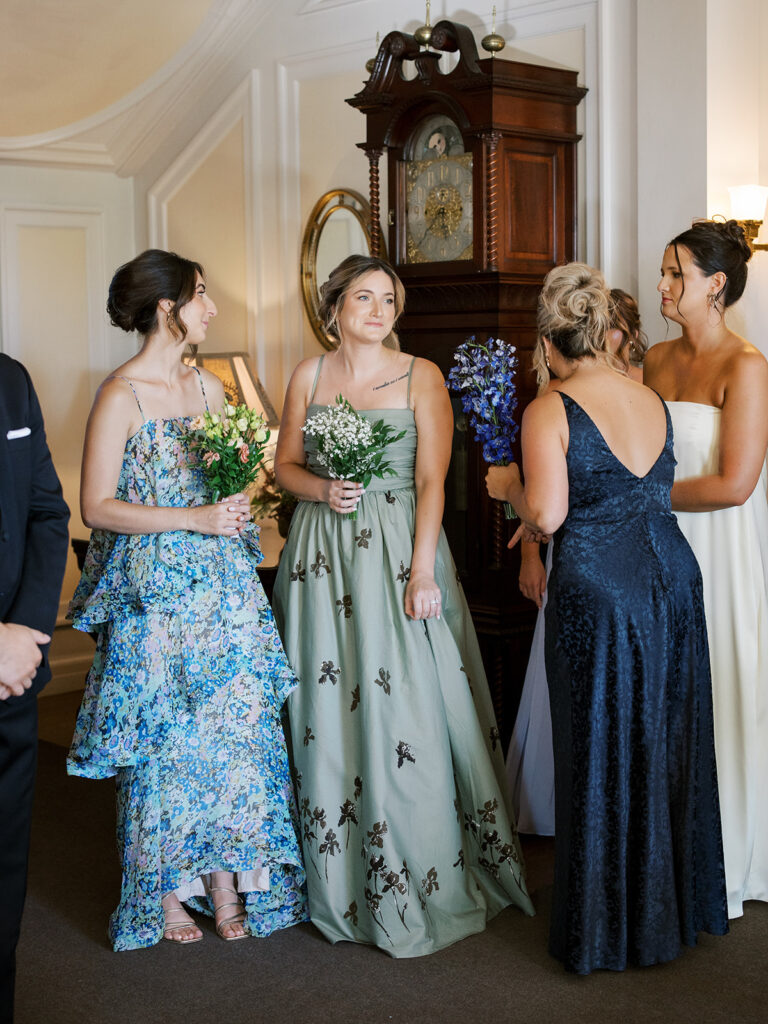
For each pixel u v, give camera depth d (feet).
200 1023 9.10
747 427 10.42
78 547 15.08
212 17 17.40
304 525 10.93
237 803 10.46
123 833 10.43
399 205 13.88
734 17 12.80
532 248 13.28
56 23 16.44
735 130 12.95
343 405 10.57
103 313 19.79
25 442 7.75
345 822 10.55
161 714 10.27
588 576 9.47
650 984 9.55
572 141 13.48
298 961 10.13
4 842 7.54
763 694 10.96
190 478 10.58
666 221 12.97
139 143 19.22
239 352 16.89
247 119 17.67
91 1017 9.22
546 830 12.47
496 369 10.58
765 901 11.14
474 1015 9.13
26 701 7.59
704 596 10.88
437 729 10.45
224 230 18.33
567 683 9.59
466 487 13.39
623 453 9.53
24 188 18.86
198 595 10.41
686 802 9.77
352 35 16.10
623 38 13.26
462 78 12.80
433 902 10.36
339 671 10.63
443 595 11.07
